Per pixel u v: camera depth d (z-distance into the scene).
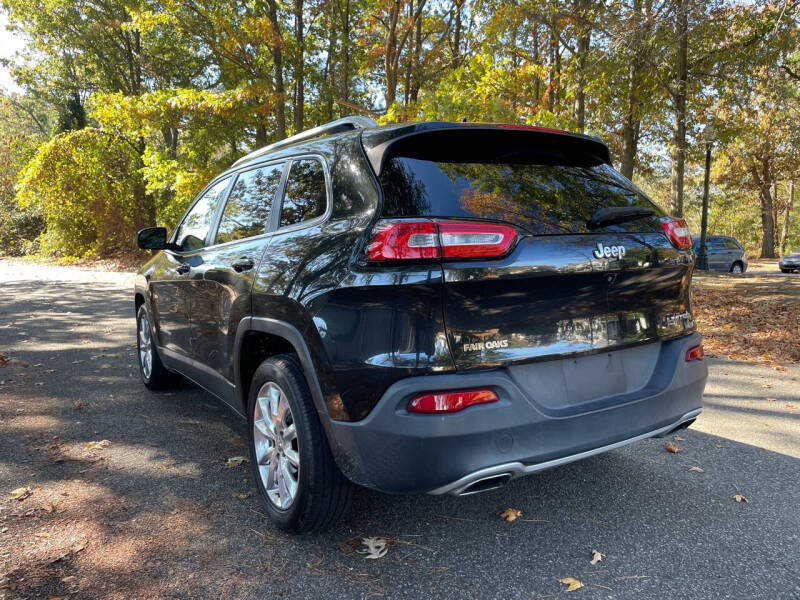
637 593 2.20
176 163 19.00
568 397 2.38
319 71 22.00
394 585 2.26
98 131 23.44
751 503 2.95
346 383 2.21
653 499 3.00
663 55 12.93
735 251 24.27
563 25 15.02
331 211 2.56
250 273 2.92
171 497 3.00
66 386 5.13
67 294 12.98
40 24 24.56
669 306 2.71
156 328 4.62
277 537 2.62
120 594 2.18
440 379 2.09
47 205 24.34
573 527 2.71
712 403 4.85
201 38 19.05
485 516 2.82
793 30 11.44
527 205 2.40
